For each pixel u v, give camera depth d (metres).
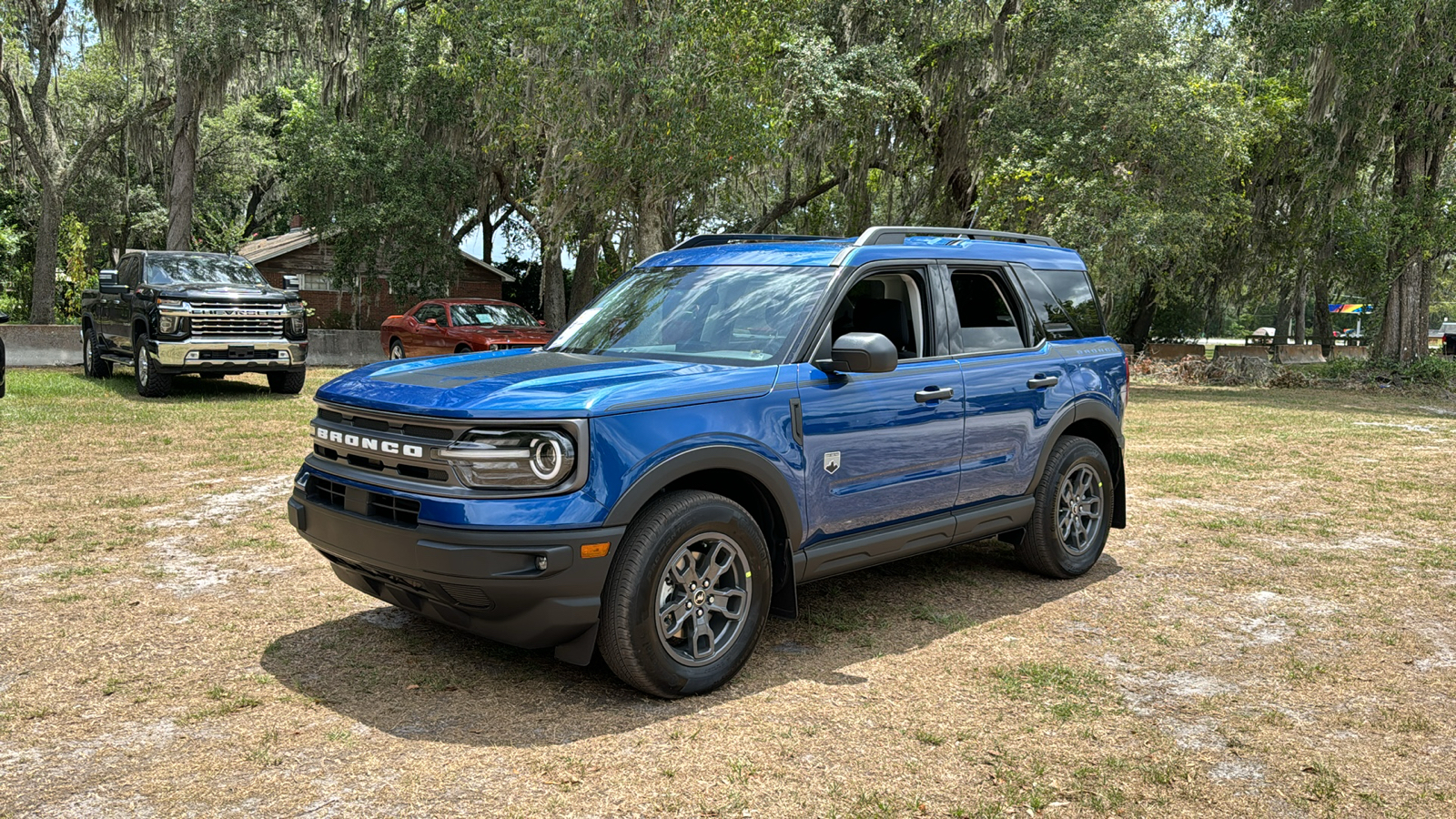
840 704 4.01
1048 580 5.97
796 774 3.39
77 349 20.14
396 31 25.67
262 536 6.57
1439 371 23.61
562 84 18.41
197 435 10.97
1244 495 8.81
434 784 3.26
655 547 3.84
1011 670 4.43
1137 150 20.53
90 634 4.67
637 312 5.05
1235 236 27.95
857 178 26.23
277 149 39.16
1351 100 22.23
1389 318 25.67
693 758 3.49
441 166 26.14
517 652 4.55
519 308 20.75
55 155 27.45
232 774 3.31
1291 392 22.20
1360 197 24.34
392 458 3.90
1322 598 5.65
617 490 3.74
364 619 4.96
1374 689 4.28
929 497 4.98
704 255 5.35
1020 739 3.71
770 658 4.55
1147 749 3.64
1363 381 24.12
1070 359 5.85
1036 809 3.19
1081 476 5.99
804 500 4.38
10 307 33.09
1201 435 13.24
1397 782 3.42
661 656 3.91
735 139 18.53
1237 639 4.92
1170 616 5.28
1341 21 21.16
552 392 3.80
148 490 8.04
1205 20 24.88
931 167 26.78
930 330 5.10
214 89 23.70
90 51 34.38
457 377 4.12
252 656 4.43
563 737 3.65
